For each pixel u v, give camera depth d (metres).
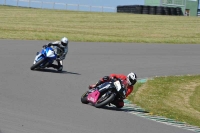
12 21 132.00
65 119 30.45
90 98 37.38
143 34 121.94
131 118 34.53
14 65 56.12
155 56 83.81
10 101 34.78
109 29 129.62
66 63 66.00
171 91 55.62
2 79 45.22
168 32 131.12
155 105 44.94
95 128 28.78
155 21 159.75
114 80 37.09
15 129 25.89
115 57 77.00
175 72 70.56
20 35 91.56
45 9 193.25
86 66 65.00
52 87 44.81
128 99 46.03
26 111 31.64
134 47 92.69
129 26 141.25
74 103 37.69
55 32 106.25
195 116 43.00
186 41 110.81
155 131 30.70
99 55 77.31
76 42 91.50
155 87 56.16
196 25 155.00
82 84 49.84
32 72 52.38
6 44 77.00
